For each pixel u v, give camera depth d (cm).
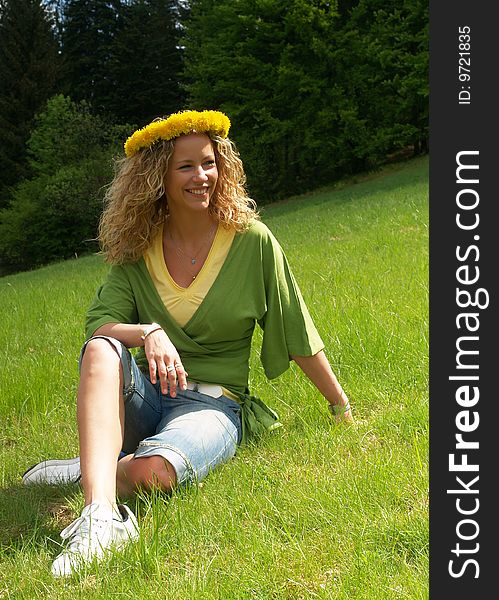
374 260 872
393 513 273
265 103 3209
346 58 3083
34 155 3828
